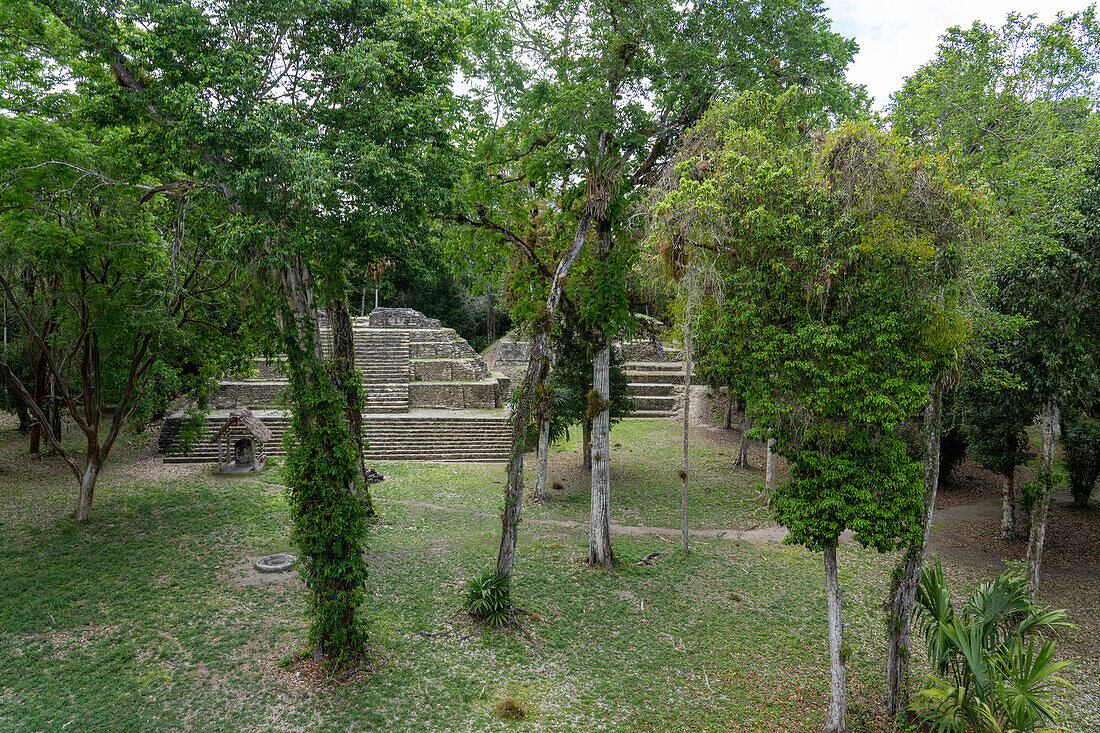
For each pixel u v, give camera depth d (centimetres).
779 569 1722
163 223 1697
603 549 1658
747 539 1958
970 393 1898
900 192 877
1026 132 1277
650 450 3162
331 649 1118
